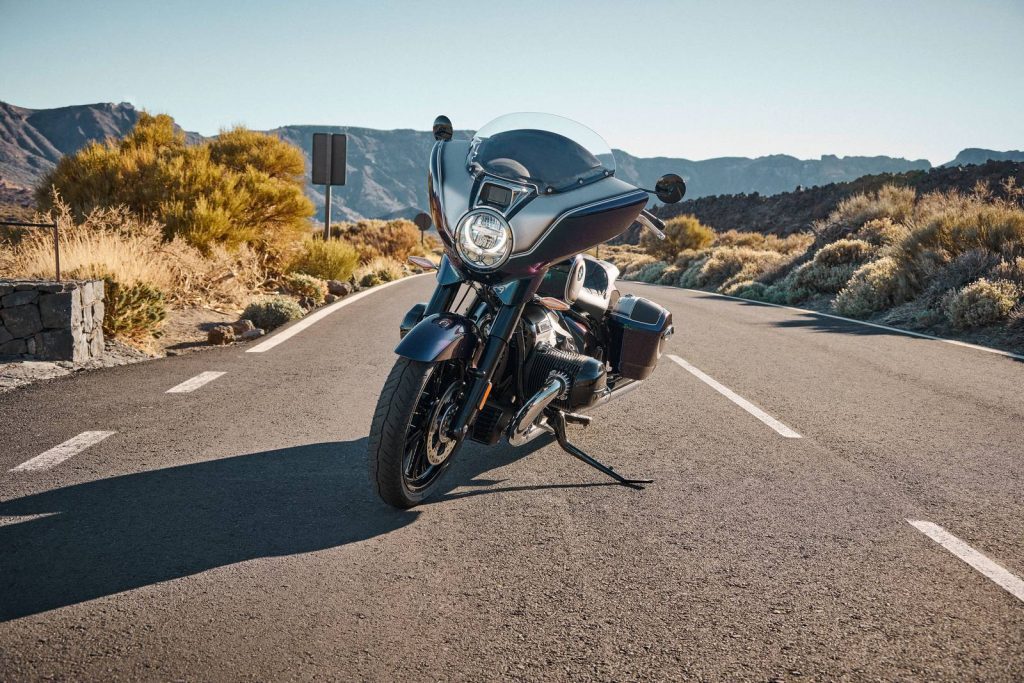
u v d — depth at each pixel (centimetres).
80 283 725
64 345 710
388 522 382
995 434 591
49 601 290
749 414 638
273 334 982
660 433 572
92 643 263
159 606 290
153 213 1316
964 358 947
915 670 266
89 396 612
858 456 525
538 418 432
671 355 934
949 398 715
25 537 346
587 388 439
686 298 1894
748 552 362
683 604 308
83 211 1248
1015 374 844
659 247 3728
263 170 1705
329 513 391
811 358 934
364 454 490
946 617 304
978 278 1298
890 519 411
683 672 260
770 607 308
